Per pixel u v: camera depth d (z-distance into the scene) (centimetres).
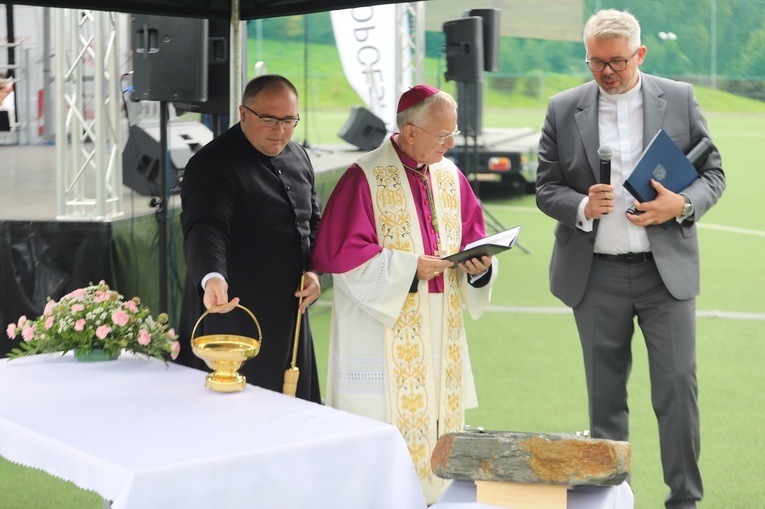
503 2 2686
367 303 382
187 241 384
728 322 863
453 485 266
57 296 633
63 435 274
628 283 402
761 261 1127
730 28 2867
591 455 244
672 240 396
